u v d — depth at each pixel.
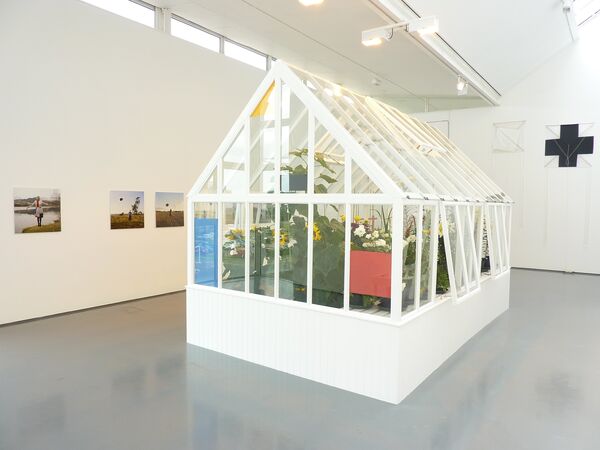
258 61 10.16
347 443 3.13
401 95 12.17
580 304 7.59
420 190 4.35
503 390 4.06
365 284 3.89
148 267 7.84
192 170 8.52
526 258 11.47
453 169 6.09
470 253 5.41
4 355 4.88
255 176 4.66
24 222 6.08
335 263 4.07
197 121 8.57
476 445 3.12
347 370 3.98
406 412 3.60
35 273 6.25
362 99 5.45
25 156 6.04
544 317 6.71
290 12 7.25
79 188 6.71
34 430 3.28
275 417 3.50
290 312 4.34
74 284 6.75
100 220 7.03
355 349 3.92
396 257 3.70
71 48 6.50
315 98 4.21
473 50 8.55
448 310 4.86
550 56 10.92
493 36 8.47
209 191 5.11
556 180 11.02
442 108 12.43
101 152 6.98
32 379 4.23
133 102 7.41
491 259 6.29
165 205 8.05
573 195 10.81
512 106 11.52
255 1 6.96
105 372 4.41
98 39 6.85
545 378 4.35
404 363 3.82
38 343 5.29
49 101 6.27
